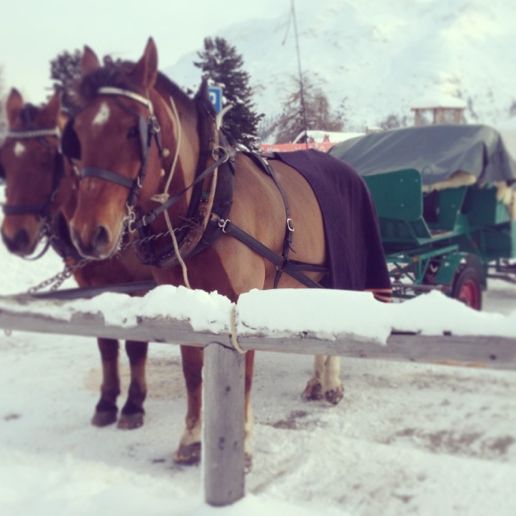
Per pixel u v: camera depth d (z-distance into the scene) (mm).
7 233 3900
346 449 3707
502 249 7508
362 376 5238
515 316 1928
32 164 3934
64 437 3941
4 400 4609
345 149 7719
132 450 3760
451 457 3574
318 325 2215
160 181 3215
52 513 2676
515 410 4402
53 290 3283
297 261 3895
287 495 3193
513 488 3219
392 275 6312
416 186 5883
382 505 3096
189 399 3617
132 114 2961
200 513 2475
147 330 2541
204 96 3631
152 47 3086
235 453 2488
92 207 2857
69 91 3191
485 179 6695
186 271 3342
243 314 2344
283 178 4102
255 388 4941
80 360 5695
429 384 5008
